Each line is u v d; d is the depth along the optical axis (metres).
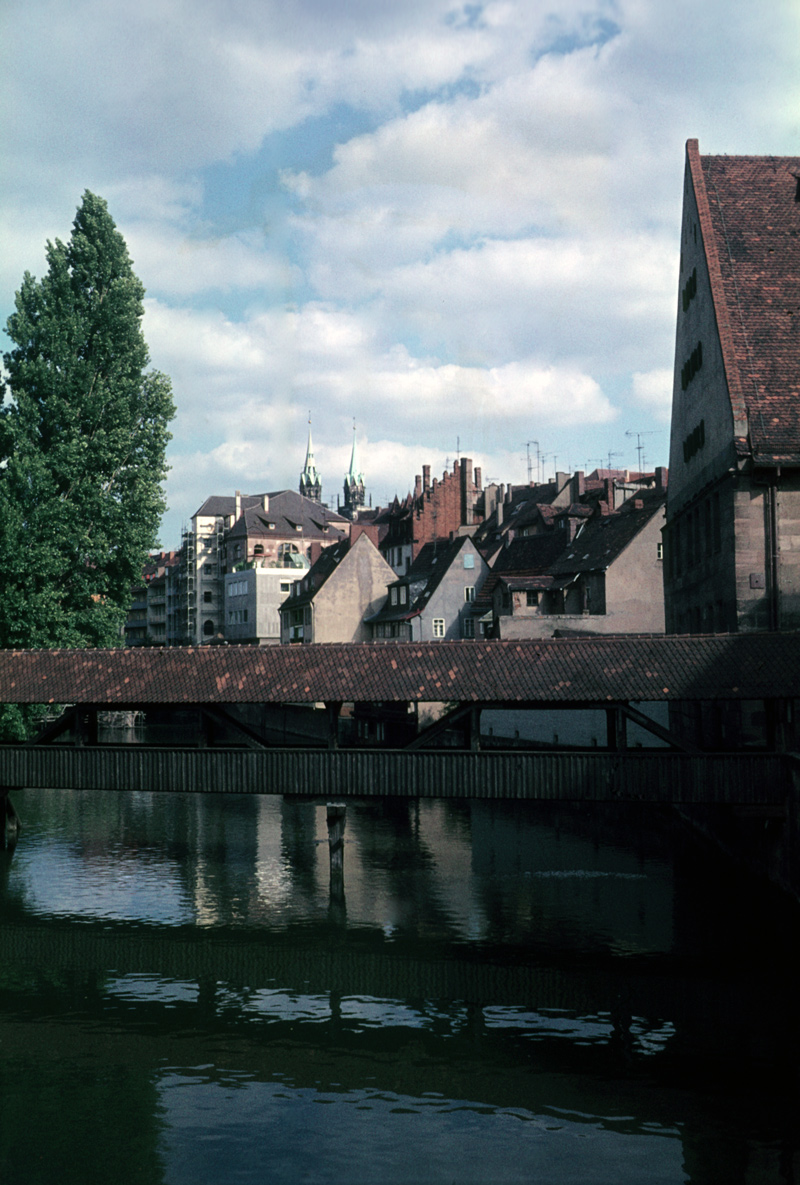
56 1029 18.86
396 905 26.36
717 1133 14.47
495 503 94.31
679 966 21.41
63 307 43.12
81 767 29.59
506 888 27.77
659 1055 17.16
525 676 26.25
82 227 44.59
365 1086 16.30
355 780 27.48
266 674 28.33
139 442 45.09
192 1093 16.12
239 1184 13.38
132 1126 15.01
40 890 28.39
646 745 42.22
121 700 28.58
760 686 24.61
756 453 28.88
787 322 31.72
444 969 21.64
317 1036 18.42
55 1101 15.90
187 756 28.77
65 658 30.36
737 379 30.22
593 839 34.66
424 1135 14.64
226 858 32.38
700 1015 18.83
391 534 98.94
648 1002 19.53
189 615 120.44
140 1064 17.27
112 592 45.06
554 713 47.94
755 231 34.03
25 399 41.97
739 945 22.75
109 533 43.69
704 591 33.59
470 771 26.70
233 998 20.38
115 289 43.66
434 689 26.52
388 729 58.62
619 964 21.61
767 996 19.72
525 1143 14.32
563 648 26.86
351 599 78.06
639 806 41.19
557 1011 19.25
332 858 28.41
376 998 20.22
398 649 28.11
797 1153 13.86
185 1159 14.05
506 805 42.84
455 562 71.12
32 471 40.91
